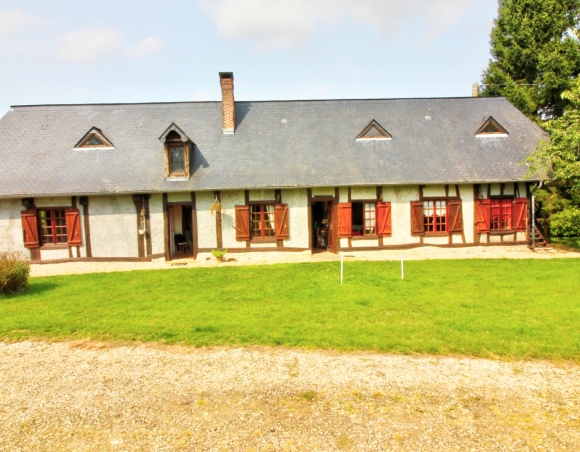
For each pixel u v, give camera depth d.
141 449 4.03
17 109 17.55
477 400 4.83
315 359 5.93
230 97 17.02
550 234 18.23
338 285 10.21
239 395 5.00
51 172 15.08
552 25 21.69
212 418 4.54
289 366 5.73
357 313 7.85
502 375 5.40
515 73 23.41
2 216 14.62
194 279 11.70
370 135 17.08
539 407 4.68
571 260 13.68
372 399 4.86
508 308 7.96
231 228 15.50
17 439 4.22
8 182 14.56
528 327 6.87
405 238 16.00
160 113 17.81
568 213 16.23
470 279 10.70
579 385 5.13
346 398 4.89
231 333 6.92
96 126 16.97
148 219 14.98
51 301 9.40
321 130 17.38
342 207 15.67
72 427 4.43
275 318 7.64
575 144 13.57
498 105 18.81
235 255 15.48
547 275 11.04
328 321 7.45
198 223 15.31
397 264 13.33
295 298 9.10
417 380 5.29
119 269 13.91
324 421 4.44
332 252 16.08
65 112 17.56
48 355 6.33
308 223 15.66
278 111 18.27
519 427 4.31
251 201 15.48
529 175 14.95
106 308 8.70
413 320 7.40
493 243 16.14
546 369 5.54
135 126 17.14
